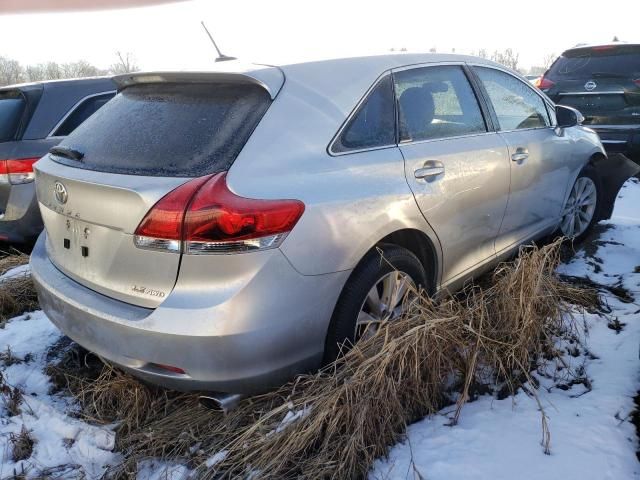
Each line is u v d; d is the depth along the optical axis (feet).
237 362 7.20
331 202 7.91
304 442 7.14
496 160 10.96
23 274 13.21
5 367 9.90
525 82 13.00
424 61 10.42
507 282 9.35
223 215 7.01
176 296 7.20
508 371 8.68
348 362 7.82
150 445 7.93
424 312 8.50
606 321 10.21
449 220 9.86
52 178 8.68
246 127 7.81
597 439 7.37
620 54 22.58
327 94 8.67
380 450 7.38
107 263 7.86
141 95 9.21
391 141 9.27
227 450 7.40
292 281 7.50
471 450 7.36
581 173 14.39
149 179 7.47
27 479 7.48
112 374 9.29
